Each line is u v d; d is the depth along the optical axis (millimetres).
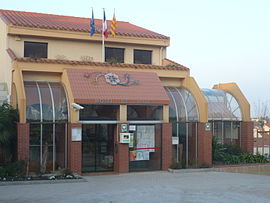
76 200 12352
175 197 13031
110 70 20547
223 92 26766
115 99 18844
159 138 20359
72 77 19141
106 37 23438
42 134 17984
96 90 18906
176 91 22484
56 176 16891
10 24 21531
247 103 25797
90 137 19422
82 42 23922
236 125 25844
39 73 19922
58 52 23188
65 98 18891
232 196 13328
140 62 25703
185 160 21312
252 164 22484
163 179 17500
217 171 20797
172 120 21109
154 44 25516
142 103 19500
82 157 19172
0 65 24125
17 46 22031
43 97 18641
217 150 23094
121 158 19078
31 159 17719
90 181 16719
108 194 13484
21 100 17297
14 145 17969
